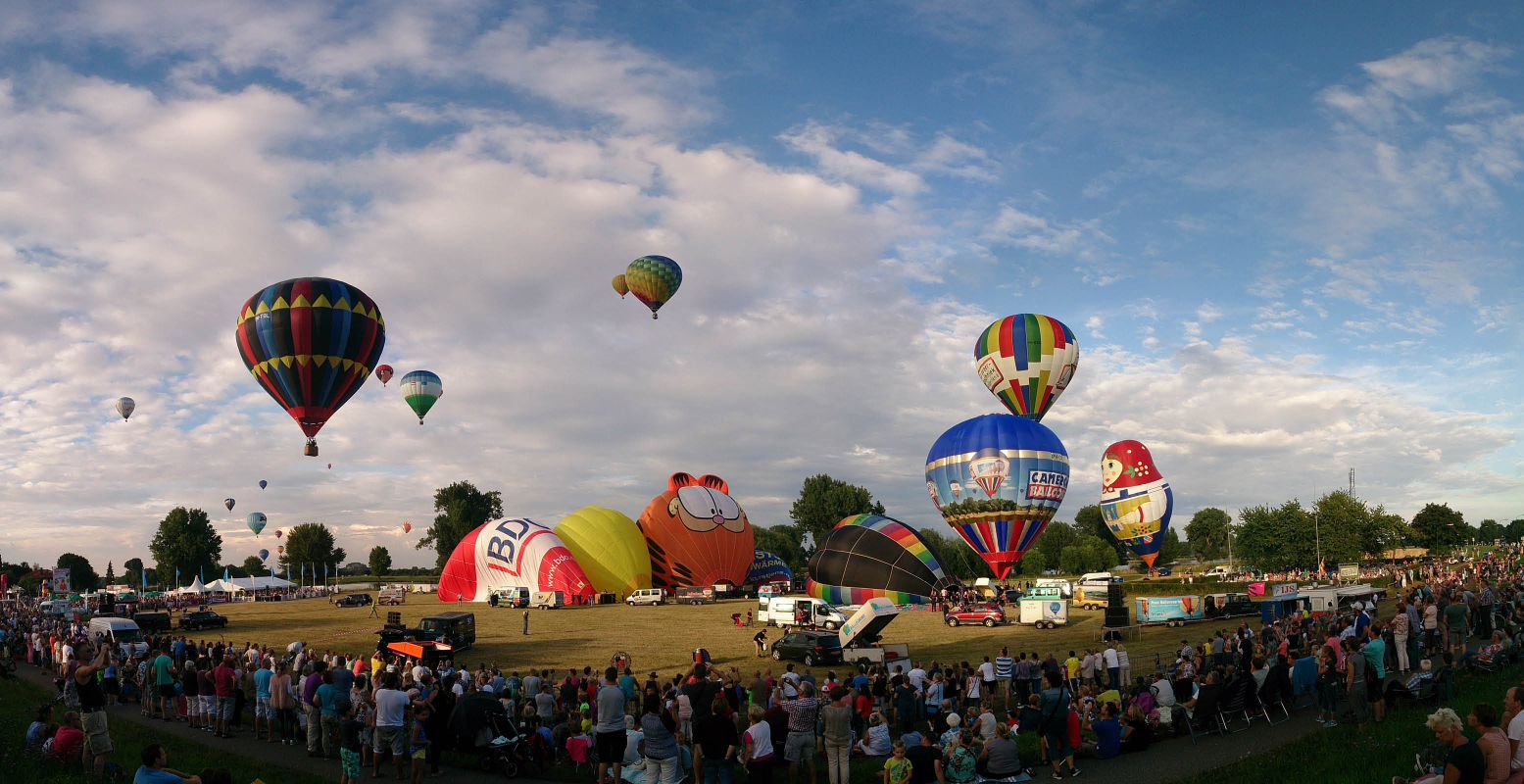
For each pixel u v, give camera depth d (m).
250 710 23.56
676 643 42.34
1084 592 59.50
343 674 18.55
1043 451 57.19
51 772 16.34
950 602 55.53
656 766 14.60
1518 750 9.70
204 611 55.12
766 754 15.08
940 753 14.80
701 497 77.00
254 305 41.84
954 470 58.53
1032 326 59.97
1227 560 166.38
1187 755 17.33
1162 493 76.69
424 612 64.44
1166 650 35.06
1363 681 17.64
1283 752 16.36
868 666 28.75
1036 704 17.30
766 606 49.91
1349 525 86.44
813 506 124.69
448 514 143.38
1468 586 40.03
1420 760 12.78
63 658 26.56
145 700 24.09
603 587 72.62
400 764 17.09
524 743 17.31
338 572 168.88
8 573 177.00
